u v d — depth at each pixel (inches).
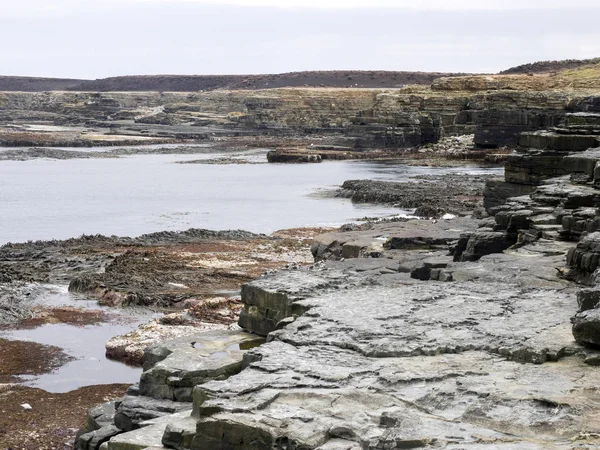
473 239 1348.4
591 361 679.1
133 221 2780.5
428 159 5157.5
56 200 3319.4
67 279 1787.6
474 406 592.7
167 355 854.5
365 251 1668.3
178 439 613.0
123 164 5029.5
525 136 1990.7
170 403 762.8
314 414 594.6
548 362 692.1
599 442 541.3
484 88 6018.7
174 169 4726.9
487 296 900.0
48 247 2164.1
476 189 3449.8
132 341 1300.4
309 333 774.5
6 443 914.7
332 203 3267.7
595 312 708.7
